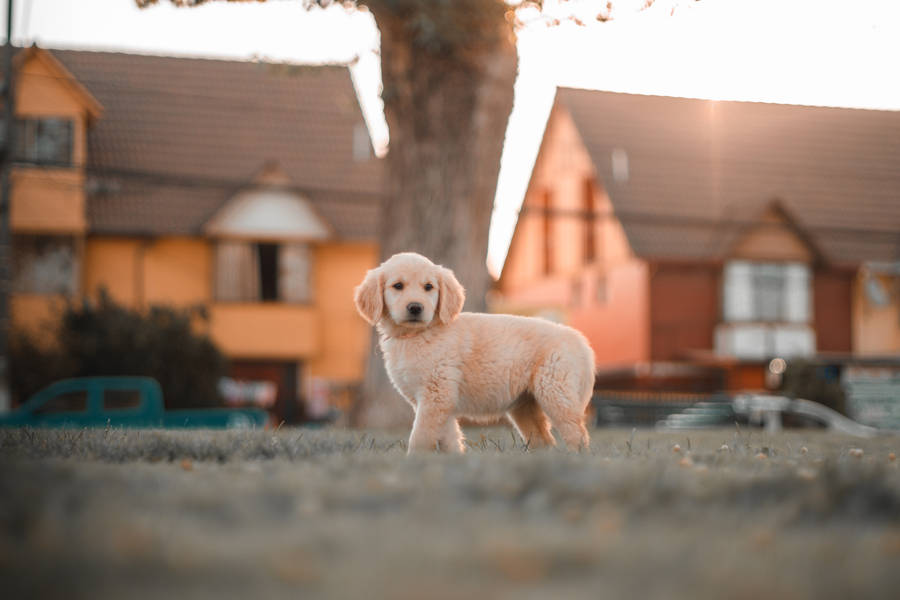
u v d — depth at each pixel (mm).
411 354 6812
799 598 2275
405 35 16438
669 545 2809
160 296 29250
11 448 5828
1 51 27688
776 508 3561
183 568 2500
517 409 7340
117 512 3191
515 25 15094
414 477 4156
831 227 34812
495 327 6965
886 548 2904
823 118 38625
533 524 3154
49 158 27938
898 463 5988
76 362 24172
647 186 34281
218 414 19078
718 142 36500
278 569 2480
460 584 2350
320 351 30438
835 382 27047
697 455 5832
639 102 37094
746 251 33750
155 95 32250
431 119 17016
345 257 30875
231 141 31359
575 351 6930
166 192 29703
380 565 2537
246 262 29922
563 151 37438
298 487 3822
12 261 27750
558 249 38312
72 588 2312
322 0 15359
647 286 32875
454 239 17047
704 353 32938
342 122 32844
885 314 34938
